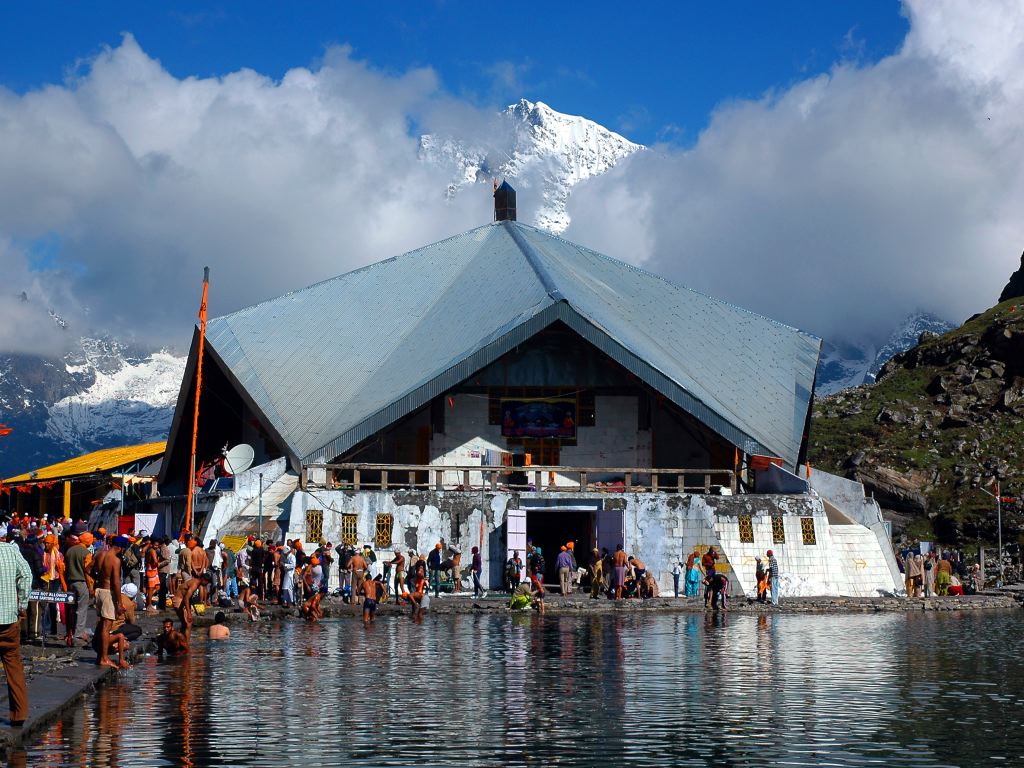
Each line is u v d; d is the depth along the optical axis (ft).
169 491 216.54
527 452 185.16
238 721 61.16
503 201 230.68
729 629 117.91
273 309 204.33
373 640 104.22
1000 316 386.32
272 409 179.73
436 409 184.14
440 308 201.77
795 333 214.48
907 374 381.60
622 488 172.45
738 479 181.06
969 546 294.46
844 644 102.89
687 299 217.56
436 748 54.90
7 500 273.75
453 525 164.04
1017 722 62.64
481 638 106.22
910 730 60.29
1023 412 338.34
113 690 71.61
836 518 181.88
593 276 213.87
